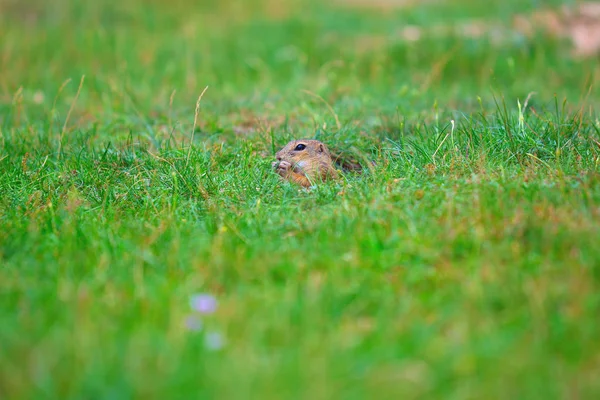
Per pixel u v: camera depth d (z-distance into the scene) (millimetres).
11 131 15172
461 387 6188
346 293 7562
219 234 9062
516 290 7352
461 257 8320
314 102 16812
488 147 11758
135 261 8344
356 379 6242
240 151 12930
